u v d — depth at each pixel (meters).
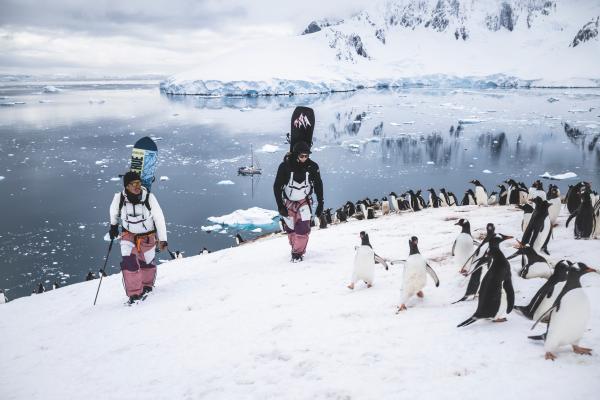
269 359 4.61
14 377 5.21
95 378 4.85
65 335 6.45
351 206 23.17
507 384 3.36
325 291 6.67
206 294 7.36
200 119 130.12
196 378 4.46
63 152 81.19
